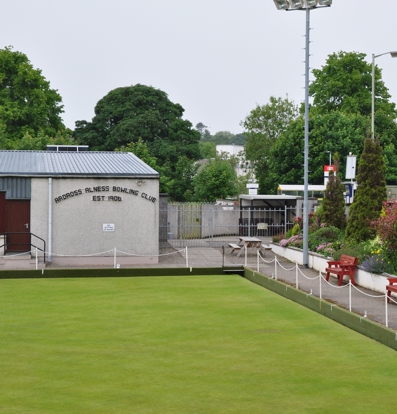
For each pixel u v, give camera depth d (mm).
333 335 17484
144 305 22219
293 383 13367
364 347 16156
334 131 61750
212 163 62625
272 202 45875
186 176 65562
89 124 71562
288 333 17766
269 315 20312
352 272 24797
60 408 11875
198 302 22766
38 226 31781
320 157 60562
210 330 18266
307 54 29281
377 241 26828
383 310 19688
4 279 28516
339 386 13164
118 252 32438
